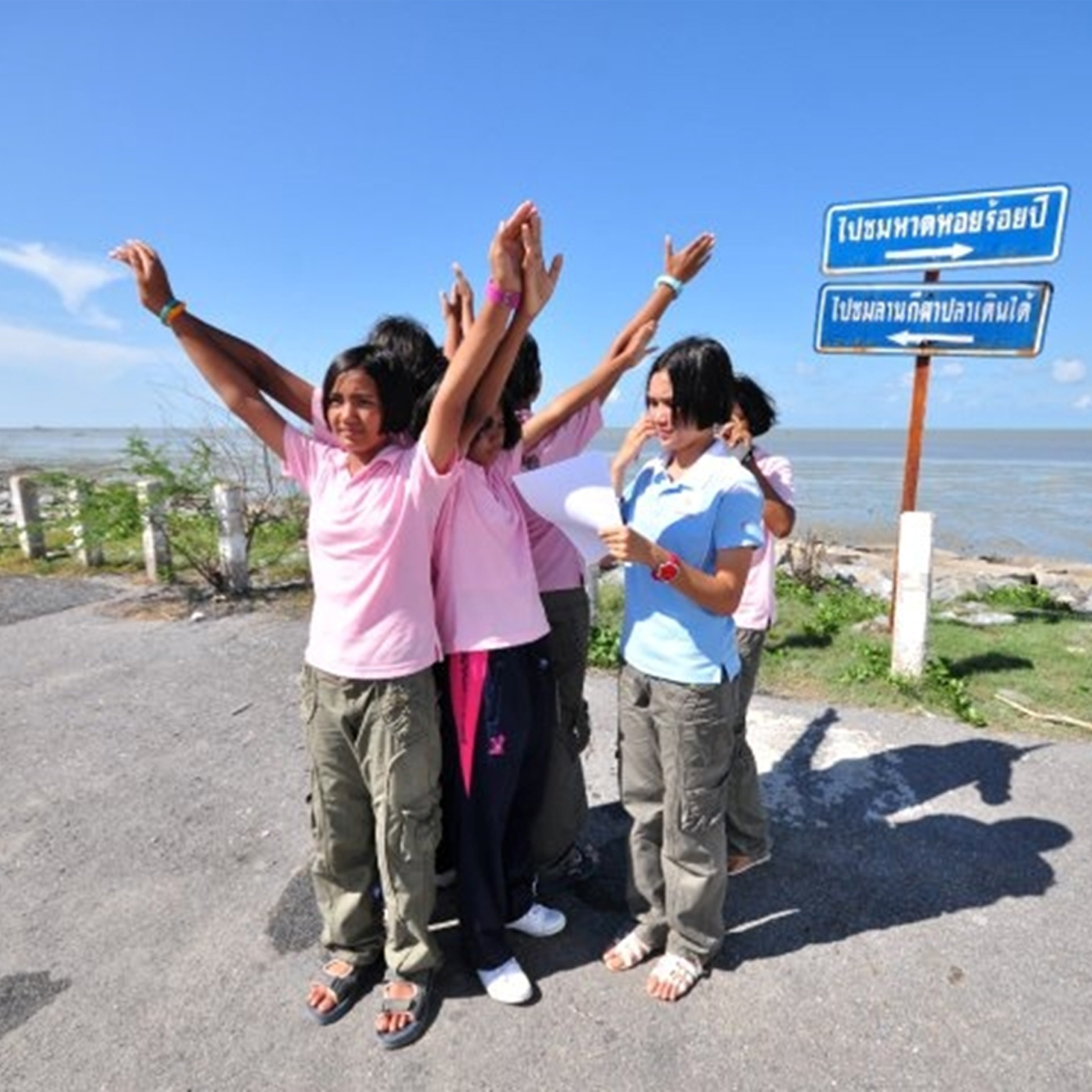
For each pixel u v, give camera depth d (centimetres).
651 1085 197
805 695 454
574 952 247
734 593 205
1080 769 359
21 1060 206
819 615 616
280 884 280
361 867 229
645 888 236
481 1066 203
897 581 463
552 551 258
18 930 257
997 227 470
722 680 216
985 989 228
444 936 254
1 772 364
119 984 233
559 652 264
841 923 258
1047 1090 194
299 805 334
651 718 226
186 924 259
